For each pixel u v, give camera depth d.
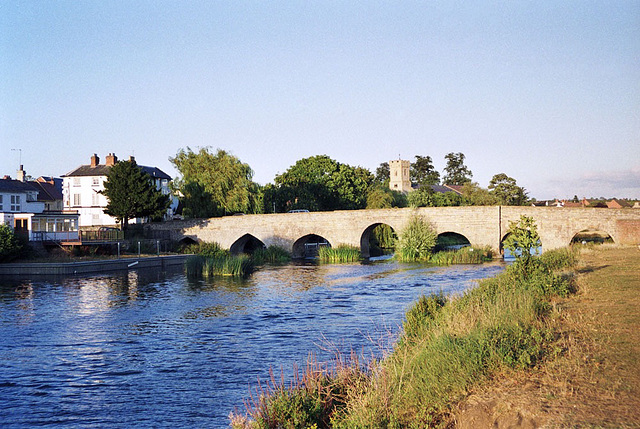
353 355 16.75
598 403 9.64
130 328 27.16
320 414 11.62
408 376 12.48
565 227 57.56
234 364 20.19
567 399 9.96
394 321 26.59
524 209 59.12
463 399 10.85
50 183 92.94
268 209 92.88
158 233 76.25
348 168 107.25
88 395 17.36
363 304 32.38
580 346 13.03
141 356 21.81
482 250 59.91
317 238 89.31
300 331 25.39
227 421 14.84
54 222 59.78
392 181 155.50
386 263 59.44
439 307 20.94
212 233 73.69
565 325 15.46
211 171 78.81
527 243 30.36
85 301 35.62
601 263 33.00
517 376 11.56
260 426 11.30
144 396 17.12
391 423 10.13
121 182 69.69
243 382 18.03
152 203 70.69
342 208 102.50
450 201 105.88
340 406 11.98
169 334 25.69
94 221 81.88
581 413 9.29
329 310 30.80
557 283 21.53
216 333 25.66
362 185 108.31
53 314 31.05
